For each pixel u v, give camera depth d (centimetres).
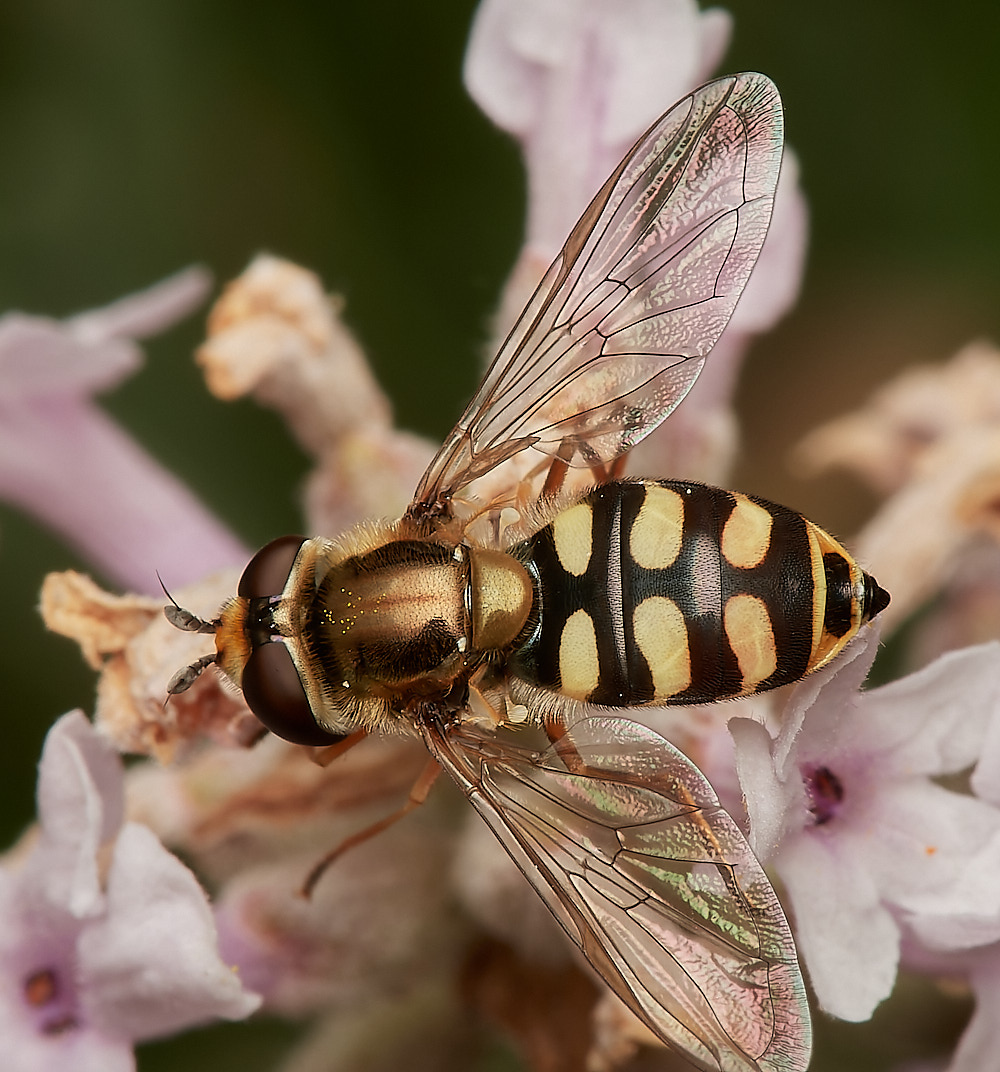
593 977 7
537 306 7
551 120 7
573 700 7
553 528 7
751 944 6
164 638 7
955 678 7
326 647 7
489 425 7
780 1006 6
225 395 7
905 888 7
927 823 7
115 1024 7
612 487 7
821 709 6
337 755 7
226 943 7
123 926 6
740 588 6
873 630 6
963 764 7
